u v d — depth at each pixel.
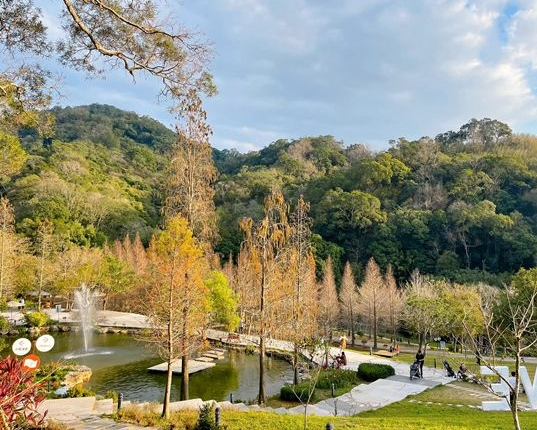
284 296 21.58
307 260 24.12
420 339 27.86
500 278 44.25
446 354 28.33
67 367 20.33
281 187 72.75
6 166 13.94
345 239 58.69
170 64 9.10
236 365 25.06
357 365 24.47
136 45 8.86
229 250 55.75
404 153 71.94
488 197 56.47
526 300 23.83
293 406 17.05
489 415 13.09
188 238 13.46
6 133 13.14
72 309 40.50
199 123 17.56
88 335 32.25
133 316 38.56
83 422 10.90
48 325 33.41
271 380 22.03
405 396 17.06
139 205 72.81
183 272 13.18
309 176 81.94
